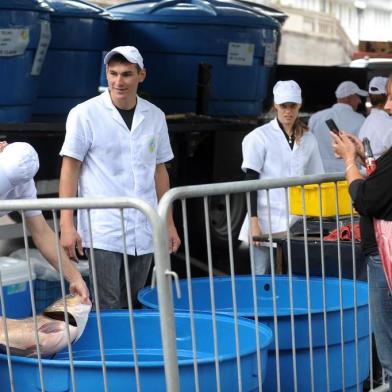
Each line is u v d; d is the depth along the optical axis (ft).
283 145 22.85
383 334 15.98
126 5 37.93
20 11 29.43
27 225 16.35
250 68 38.40
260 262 22.52
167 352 13.61
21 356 14.80
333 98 46.26
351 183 15.78
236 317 15.05
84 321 15.51
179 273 33.19
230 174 35.09
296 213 19.92
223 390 14.39
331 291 18.97
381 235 15.23
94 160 19.45
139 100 19.81
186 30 37.04
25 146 15.66
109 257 19.31
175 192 14.15
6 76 29.48
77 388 13.92
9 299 22.94
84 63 34.42
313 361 16.79
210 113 37.76
